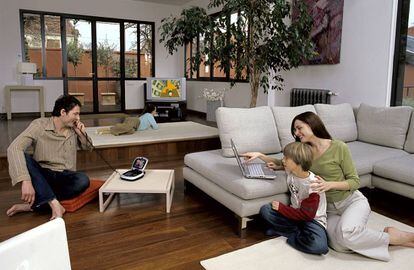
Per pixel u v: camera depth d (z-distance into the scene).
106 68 8.22
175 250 2.02
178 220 2.45
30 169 2.34
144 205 2.73
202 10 3.91
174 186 3.17
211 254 1.98
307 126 2.12
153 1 8.27
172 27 4.16
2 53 6.98
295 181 2.07
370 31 3.98
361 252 1.87
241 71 4.04
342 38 4.32
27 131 2.39
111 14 8.00
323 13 4.48
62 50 7.62
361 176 2.76
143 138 4.36
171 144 4.39
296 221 2.07
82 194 2.67
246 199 2.18
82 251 1.99
